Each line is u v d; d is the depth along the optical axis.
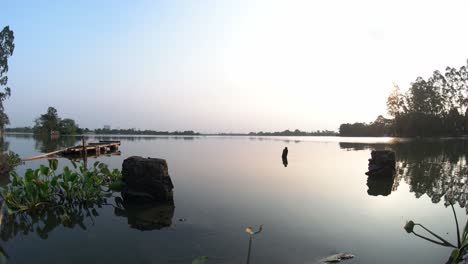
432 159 23.42
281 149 37.62
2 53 43.72
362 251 6.07
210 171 16.69
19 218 7.90
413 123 56.69
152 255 5.76
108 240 6.51
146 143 53.12
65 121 90.44
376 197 10.84
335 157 26.17
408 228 6.69
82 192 9.53
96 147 27.25
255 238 6.68
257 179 14.23
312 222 7.84
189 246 6.20
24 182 8.48
